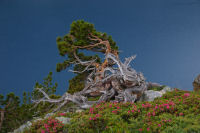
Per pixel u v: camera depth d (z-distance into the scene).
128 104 12.55
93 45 22.22
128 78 17.39
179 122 8.50
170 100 12.27
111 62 22.31
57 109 17.41
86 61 22.69
